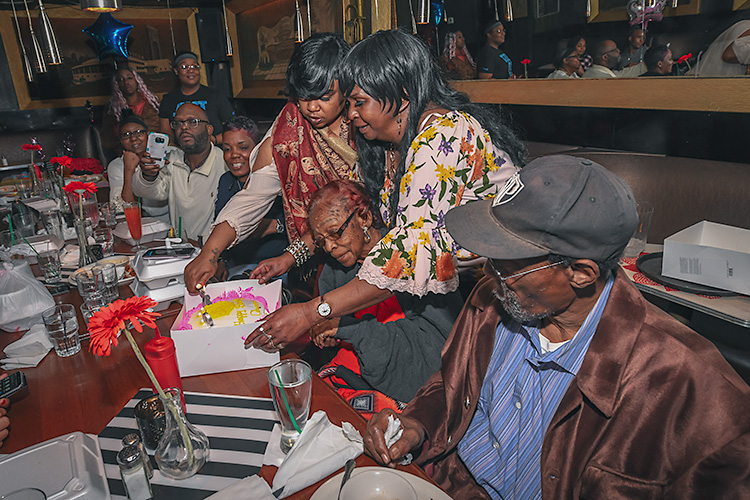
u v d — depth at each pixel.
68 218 2.44
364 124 1.45
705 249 1.68
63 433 1.02
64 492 0.82
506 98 2.82
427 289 1.31
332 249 1.48
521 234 0.85
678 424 0.84
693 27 2.06
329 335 1.43
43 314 1.29
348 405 1.08
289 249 1.77
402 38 1.37
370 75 1.36
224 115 4.21
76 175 3.99
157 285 1.56
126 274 1.76
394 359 1.40
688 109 2.12
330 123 1.89
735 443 0.77
